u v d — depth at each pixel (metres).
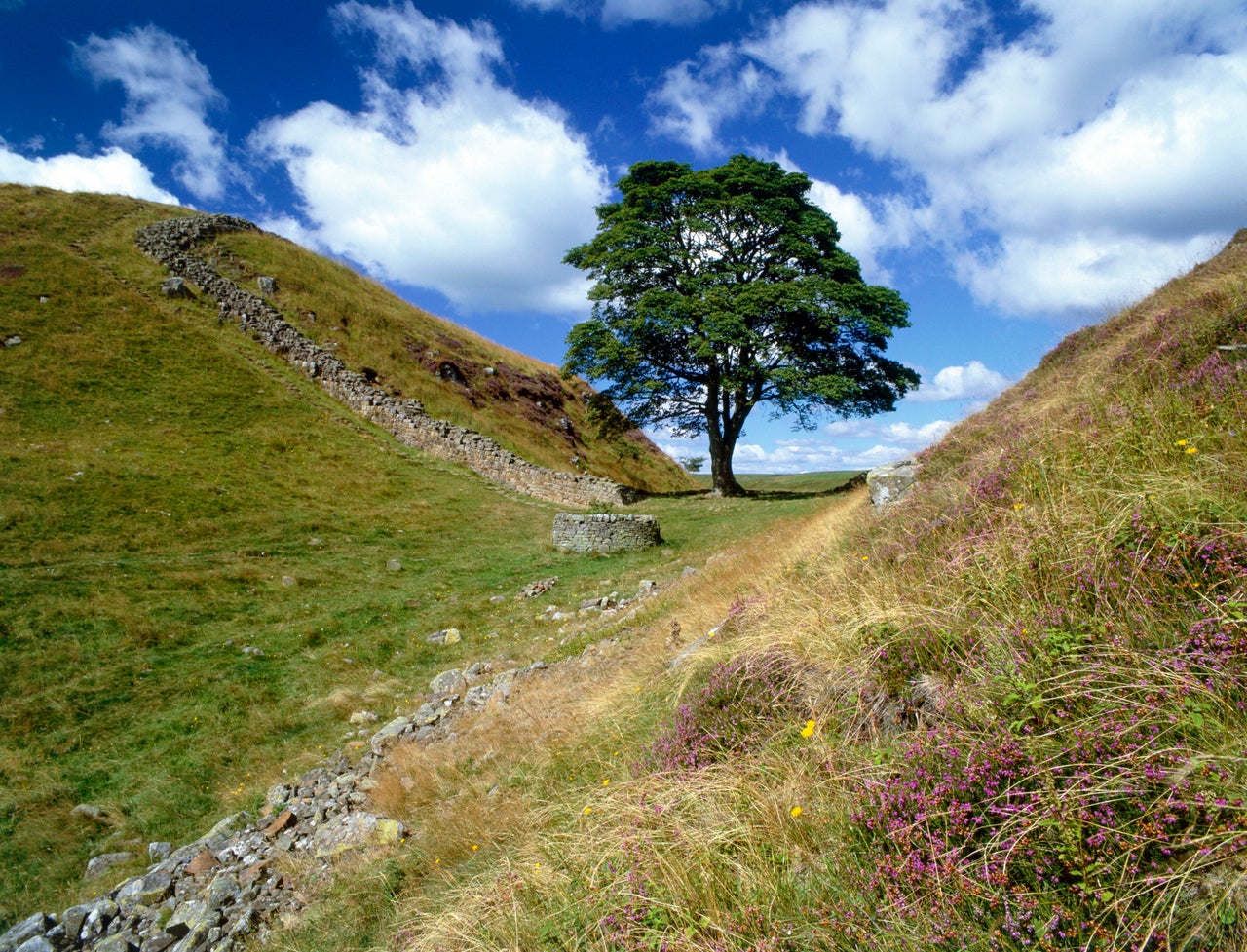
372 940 4.52
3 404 20.98
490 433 34.38
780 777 3.77
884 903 2.61
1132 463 4.77
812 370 30.77
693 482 50.94
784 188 32.50
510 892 3.82
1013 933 2.20
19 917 6.71
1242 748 2.33
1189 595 3.29
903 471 10.60
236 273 35.09
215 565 16.39
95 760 9.48
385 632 14.14
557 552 20.39
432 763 7.43
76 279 28.30
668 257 31.56
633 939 3.05
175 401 24.69
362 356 34.28
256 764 9.48
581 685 8.14
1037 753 2.72
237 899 5.72
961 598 4.27
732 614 6.91
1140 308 12.41
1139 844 2.21
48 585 13.76
